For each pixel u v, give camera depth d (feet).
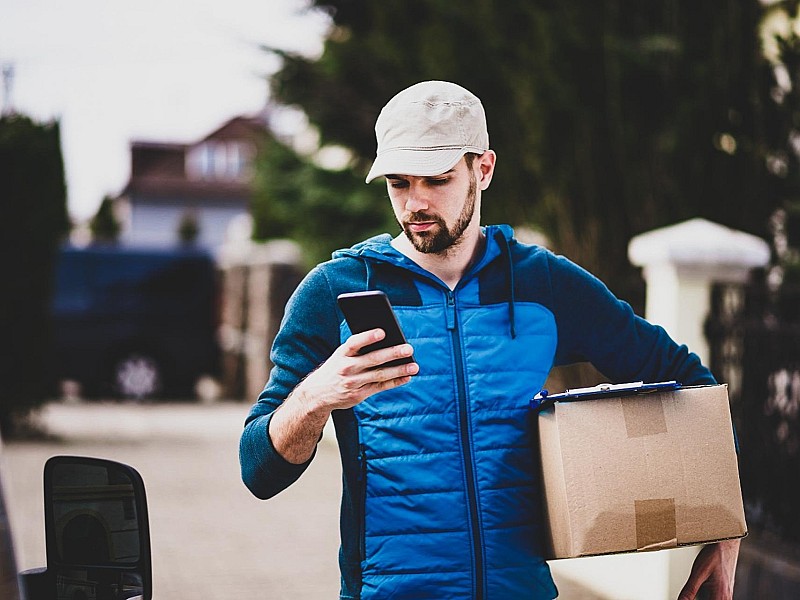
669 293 16.80
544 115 20.56
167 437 37.47
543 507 6.98
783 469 15.76
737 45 19.17
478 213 7.26
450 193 6.85
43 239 35.99
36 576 6.23
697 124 19.21
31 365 36.35
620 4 20.66
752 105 19.04
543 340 7.24
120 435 37.78
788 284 17.78
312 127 32.32
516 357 7.10
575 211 21.25
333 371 6.24
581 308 7.52
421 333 7.03
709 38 19.88
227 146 171.32
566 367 21.07
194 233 145.07
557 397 6.80
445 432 6.86
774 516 15.97
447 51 23.31
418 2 26.21
